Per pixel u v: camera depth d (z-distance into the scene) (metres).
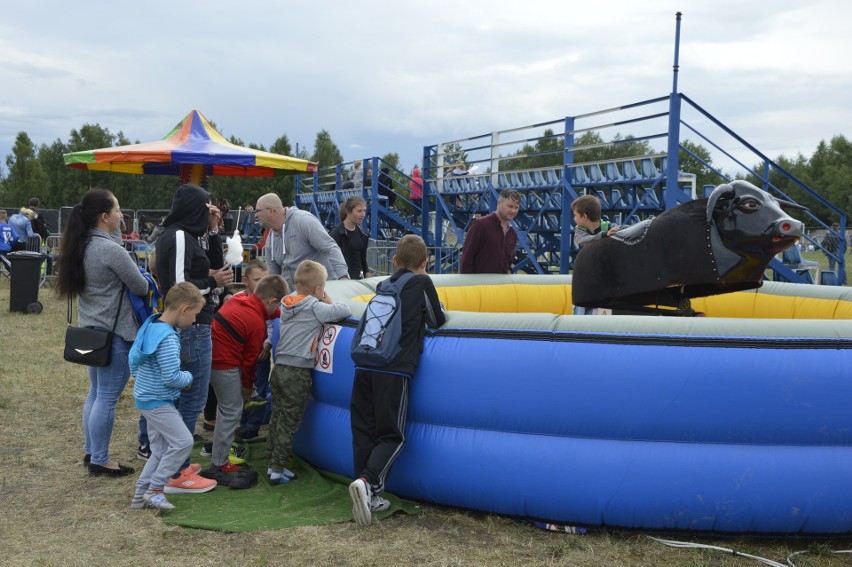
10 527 3.94
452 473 4.05
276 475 4.60
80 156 9.63
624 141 10.52
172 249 4.55
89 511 4.17
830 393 3.67
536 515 3.95
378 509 4.08
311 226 5.99
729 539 3.84
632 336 3.83
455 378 4.04
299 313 4.61
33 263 12.16
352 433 4.22
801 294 6.77
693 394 3.71
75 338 4.48
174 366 4.12
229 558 3.59
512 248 7.55
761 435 3.71
